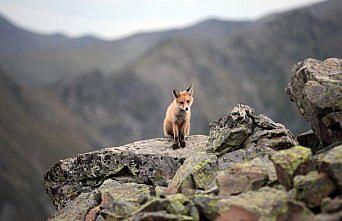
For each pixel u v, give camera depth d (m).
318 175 20.20
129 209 23.03
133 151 32.41
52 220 28.11
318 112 25.33
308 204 19.70
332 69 27.89
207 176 25.33
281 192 20.92
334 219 16.86
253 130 28.95
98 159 32.66
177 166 30.84
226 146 28.30
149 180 31.03
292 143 27.66
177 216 20.38
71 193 32.69
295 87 28.95
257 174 22.52
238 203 20.30
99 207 26.41
